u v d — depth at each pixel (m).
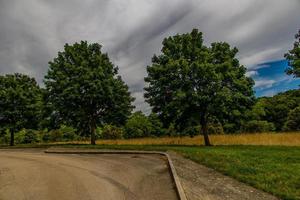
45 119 32.84
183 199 7.93
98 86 30.81
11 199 8.90
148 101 28.25
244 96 26.17
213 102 25.53
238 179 11.42
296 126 56.22
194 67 25.70
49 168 14.95
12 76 40.09
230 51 29.16
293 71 22.89
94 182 10.92
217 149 20.73
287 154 17.30
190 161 15.70
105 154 21.31
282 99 74.62
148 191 9.41
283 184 10.55
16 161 18.94
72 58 34.19
